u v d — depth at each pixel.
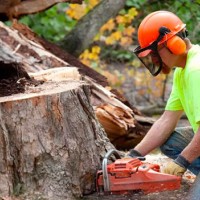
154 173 7.28
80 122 7.48
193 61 7.00
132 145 11.20
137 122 11.11
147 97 17.36
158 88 16.86
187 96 7.23
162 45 7.12
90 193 7.57
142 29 7.19
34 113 7.25
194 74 6.89
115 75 16.98
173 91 7.81
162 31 7.06
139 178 7.33
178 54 7.05
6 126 7.18
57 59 11.08
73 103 7.44
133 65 17.92
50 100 7.28
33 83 8.18
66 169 7.33
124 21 15.41
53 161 7.30
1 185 7.09
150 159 9.01
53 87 7.77
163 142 7.90
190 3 14.92
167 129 7.84
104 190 7.47
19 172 7.24
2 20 12.63
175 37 7.04
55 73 9.11
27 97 7.27
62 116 7.32
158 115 15.84
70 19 16.75
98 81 11.71
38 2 12.25
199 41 14.97
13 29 11.48
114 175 7.41
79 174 7.45
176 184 7.23
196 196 6.89
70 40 13.70
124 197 7.36
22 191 7.21
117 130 10.55
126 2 15.27
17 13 12.32
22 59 10.80
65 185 7.32
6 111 7.20
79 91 7.57
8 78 8.30
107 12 13.87
